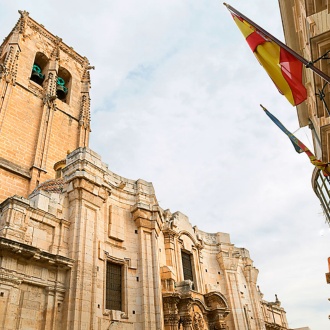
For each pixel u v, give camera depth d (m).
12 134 33.25
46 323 17.70
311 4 15.42
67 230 21.36
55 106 38.88
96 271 20.97
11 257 17.31
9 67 36.22
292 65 12.40
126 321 21.81
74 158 24.22
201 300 28.56
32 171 32.41
